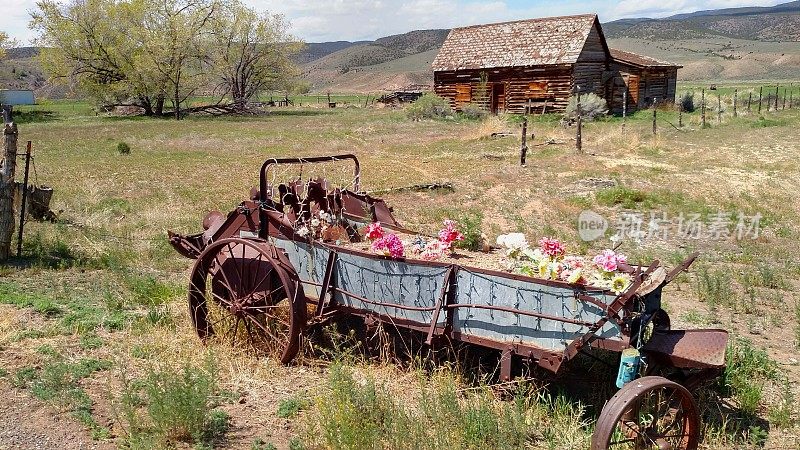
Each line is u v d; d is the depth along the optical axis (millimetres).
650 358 5246
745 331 7734
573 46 38594
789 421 5488
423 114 39875
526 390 5590
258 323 6484
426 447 4809
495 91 42188
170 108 55812
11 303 7738
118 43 50219
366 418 5055
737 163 20766
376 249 6027
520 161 20578
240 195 15555
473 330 5625
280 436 5148
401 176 18547
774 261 10914
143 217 12789
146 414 5371
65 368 5945
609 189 15836
